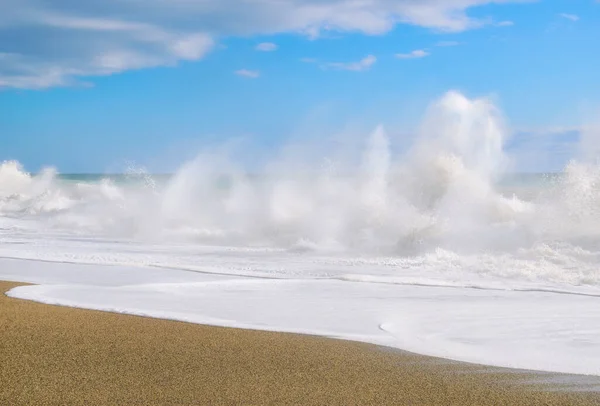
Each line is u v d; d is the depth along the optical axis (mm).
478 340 7457
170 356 6461
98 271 13391
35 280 12172
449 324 8359
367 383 5613
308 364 6254
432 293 10789
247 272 13250
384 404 5035
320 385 5531
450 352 6832
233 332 7703
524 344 7277
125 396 5137
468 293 10773
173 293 10750
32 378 5609
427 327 8180
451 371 6078
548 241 14891
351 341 7316
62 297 10195
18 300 9758
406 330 7996
